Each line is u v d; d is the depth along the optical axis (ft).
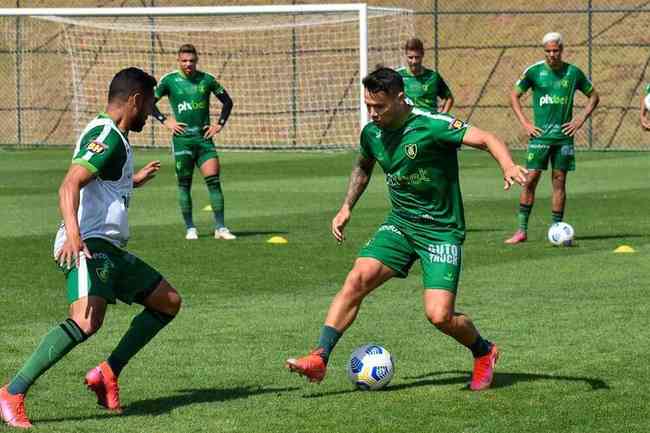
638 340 66.03
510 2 266.98
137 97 50.49
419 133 52.70
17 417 49.01
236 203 146.92
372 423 49.70
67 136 273.95
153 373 59.26
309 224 124.36
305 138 261.03
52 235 114.21
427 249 53.98
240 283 86.84
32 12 189.37
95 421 50.16
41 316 74.08
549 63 110.73
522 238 109.40
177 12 180.55
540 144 109.60
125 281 51.55
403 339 67.05
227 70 269.03
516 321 71.72
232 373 59.26
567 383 56.39
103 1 285.84
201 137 113.50
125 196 50.90
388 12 223.71
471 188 165.99
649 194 153.17
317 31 266.57
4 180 178.19
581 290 82.64
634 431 48.26
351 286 54.44
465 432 48.26
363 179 56.54
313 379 53.26
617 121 249.34
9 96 279.69
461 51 265.75
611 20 256.93
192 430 48.78
